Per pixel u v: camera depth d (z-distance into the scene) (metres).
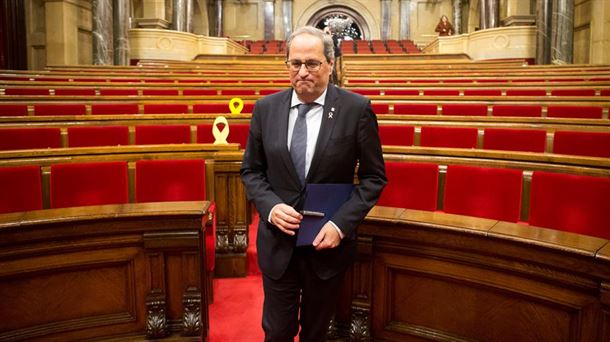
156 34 14.72
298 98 1.90
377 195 1.83
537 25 13.40
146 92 7.91
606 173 3.04
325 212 1.79
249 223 3.93
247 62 13.41
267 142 1.88
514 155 3.37
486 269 1.95
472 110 6.13
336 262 1.87
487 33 14.64
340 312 2.29
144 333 2.31
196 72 11.20
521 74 9.52
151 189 3.36
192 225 2.26
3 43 12.73
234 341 2.67
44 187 3.44
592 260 1.65
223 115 5.23
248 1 23.94
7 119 4.91
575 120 4.70
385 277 2.20
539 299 1.83
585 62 13.17
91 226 2.15
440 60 14.35
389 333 2.21
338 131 1.81
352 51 20.30
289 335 1.96
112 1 13.56
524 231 1.90
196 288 2.30
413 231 2.08
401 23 23.59
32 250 2.08
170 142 4.78
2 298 2.07
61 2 13.18
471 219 2.09
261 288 3.40
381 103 6.46
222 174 3.59
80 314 2.21
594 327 1.69
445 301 2.09
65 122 5.07
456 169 3.22
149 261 2.27
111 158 3.59
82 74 9.81
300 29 1.81
